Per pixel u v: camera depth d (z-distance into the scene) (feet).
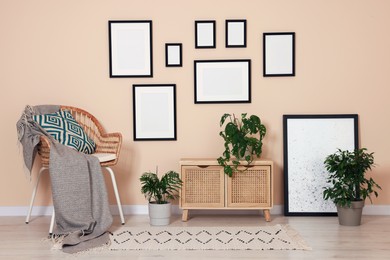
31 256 10.91
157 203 13.76
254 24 15.12
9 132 15.28
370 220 14.26
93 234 12.39
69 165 12.43
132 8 15.16
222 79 15.15
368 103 15.14
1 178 15.28
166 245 11.62
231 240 12.00
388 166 15.16
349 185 13.57
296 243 11.64
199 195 14.23
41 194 15.23
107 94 15.24
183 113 15.24
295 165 14.99
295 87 15.17
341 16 15.07
